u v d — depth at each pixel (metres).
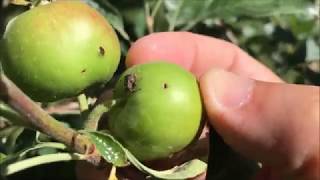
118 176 0.17
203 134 0.17
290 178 0.19
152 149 0.16
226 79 0.18
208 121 0.18
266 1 0.23
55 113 0.21
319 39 0.29
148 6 0.24
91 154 0.15
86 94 0.17
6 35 0.15
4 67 0.15
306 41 0.27
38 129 0.14
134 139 0.16
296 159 0.18
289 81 0.26
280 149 0.18
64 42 0.15
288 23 0.28
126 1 0.24
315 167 0.18
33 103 0.13
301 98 0.18
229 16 0.23
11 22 0.16
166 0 0.25
